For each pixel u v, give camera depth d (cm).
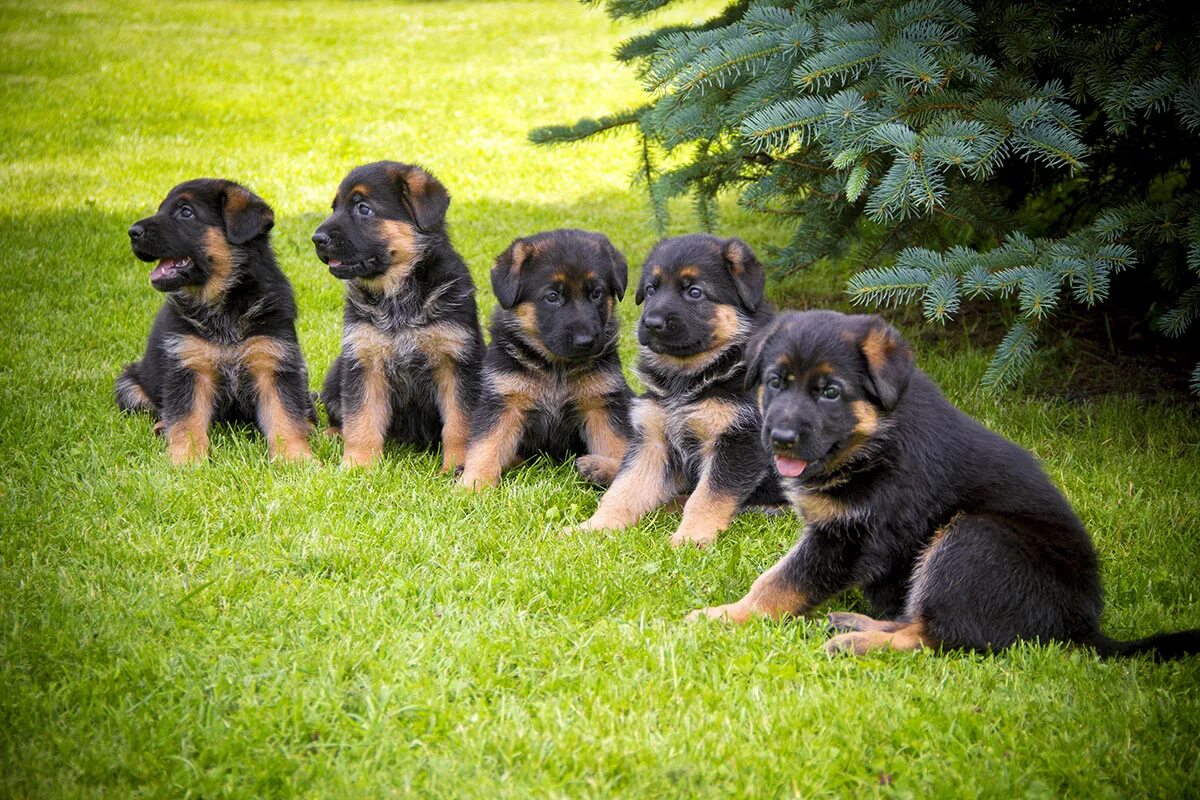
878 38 280
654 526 273
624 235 381
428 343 288
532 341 283
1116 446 286
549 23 898
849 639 243
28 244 365
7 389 297
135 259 361
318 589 251
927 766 228
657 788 226
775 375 246
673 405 274
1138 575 256
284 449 286
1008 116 274
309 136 516
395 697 234
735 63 288
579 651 241
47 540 258
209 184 288
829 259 328
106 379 305
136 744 229
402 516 265
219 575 252
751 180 324
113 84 612
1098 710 233
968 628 241
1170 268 287
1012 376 278
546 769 228
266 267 291
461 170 459
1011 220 297
